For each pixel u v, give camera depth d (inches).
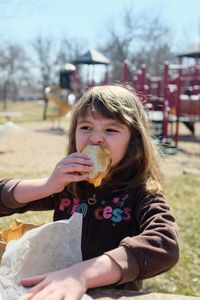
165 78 482.6
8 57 1903.3
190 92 585.0
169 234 52.9
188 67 631.8
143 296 48.4
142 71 552.4
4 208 65.0
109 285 50.0
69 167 57.2
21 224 73.5
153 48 1595.7
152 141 67.1
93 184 59.2
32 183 63.0
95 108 60.0
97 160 57.4
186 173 312.8
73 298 43.2
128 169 62.2
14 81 2253.9
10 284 47.7
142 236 51.9
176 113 493.7
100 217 61.4
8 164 370.3
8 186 64.6
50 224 51.3
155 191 61.2
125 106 62.2
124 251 49.6
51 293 43.2
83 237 61.2
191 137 637.9
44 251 51.0
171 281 139.1
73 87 713.6
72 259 51.2
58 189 59.7
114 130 60.5
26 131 697.0
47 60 1732.3
